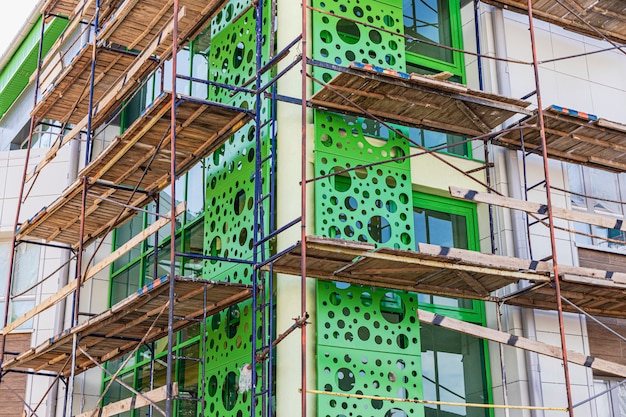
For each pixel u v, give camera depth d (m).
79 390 17.17
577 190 15.91
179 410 14.96
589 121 14.41
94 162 14.57
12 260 16.83
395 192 13.55
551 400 13.92
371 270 12.45
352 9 14.16
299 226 12.69
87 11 18.09
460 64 15.88
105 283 18.34
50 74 17.80
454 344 14.18
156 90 18.42
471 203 15.04
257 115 12.94
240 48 14.84
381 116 13.67
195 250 15.56
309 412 12.06
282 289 12.63
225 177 14.44
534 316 14.34
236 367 13.07
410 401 11.56
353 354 12.47
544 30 16.38
